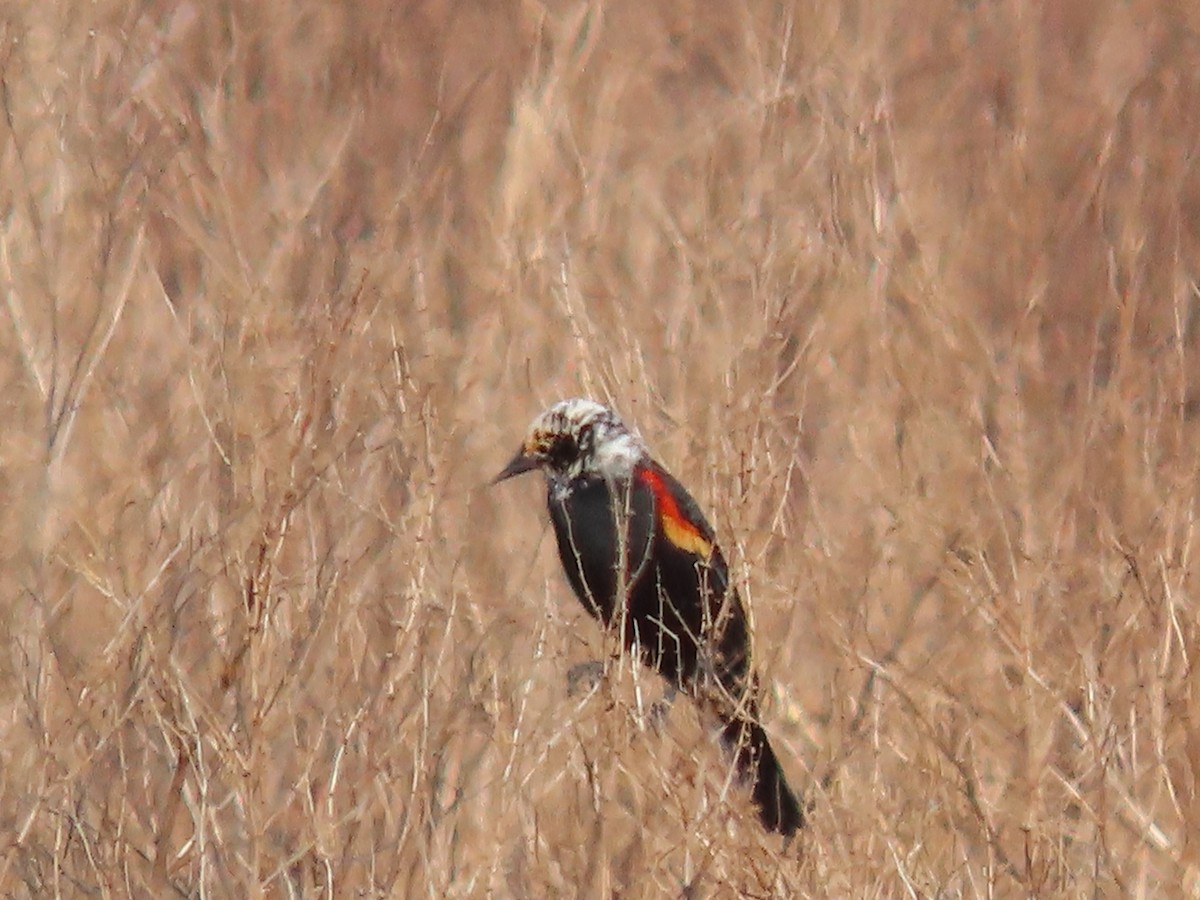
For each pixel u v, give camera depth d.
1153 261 16.97
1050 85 19.42
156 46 17.56
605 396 13.34
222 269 14.33
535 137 16.86
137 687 10.20
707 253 14.96
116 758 10.24
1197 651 11.27
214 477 11.83
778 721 11.50
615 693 9.66
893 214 16.59
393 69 18.62
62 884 9.78
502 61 18.88
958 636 12.62
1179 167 18.02
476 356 14.77
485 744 10.52
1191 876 10.53
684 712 10.74
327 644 10.54
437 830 9.73
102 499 12.33
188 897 9.56
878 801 10.23
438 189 17.11
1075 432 14.80
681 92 19.03
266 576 10.00
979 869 10.57
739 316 14.61
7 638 11.33
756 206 16.14
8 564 12.01
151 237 15.12
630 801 10.50
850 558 13.29
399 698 10.13
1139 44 19.86
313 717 10.41
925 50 19.34
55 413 13.06
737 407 12.62
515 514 13.73
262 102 18.11
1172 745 11.49
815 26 18.16
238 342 12.86
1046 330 16.42
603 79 18.00
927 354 14.81
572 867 9.55
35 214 14.28
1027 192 17.05
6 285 13.76
